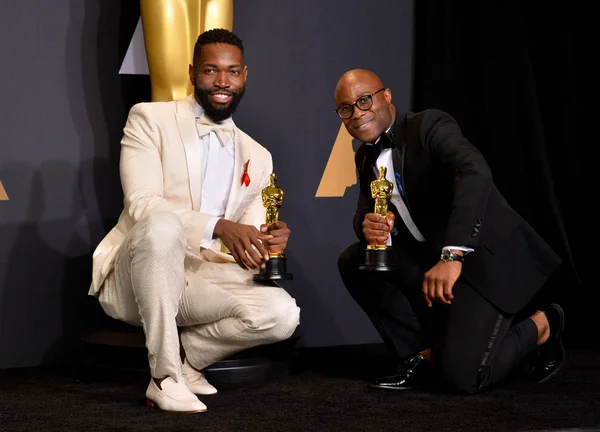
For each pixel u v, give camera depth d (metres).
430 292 2.53
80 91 3.65
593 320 3.91
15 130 3.56
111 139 3.70
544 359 2.92
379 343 4.05
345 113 2.79
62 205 3.62
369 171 2.94
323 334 4.01
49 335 3.60
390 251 2.73
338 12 4.03
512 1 3.93
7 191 3.55
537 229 3.93
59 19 3.62
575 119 3.92
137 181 2.86
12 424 2.27
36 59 3.58
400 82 4.11
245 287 2.83
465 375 2.64
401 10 4.11
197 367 2.81
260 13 3.91
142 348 3.03
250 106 3.90
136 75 3.73
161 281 2.44
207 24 3.50
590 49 3.93
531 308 4.02
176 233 2.47
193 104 3.04
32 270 3.58
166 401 2.42
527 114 3.90
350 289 3.04
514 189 3.95
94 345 3.15
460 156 2.64
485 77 3.96
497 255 2.74
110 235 2.90
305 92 3.99
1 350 3.53
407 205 2.82
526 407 2.45
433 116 2.79
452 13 4.04
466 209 2.54
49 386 2.93
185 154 2.93
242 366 2.97
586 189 3.93
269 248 2.79
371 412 2.40
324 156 4.02
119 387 2.89
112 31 3.69
